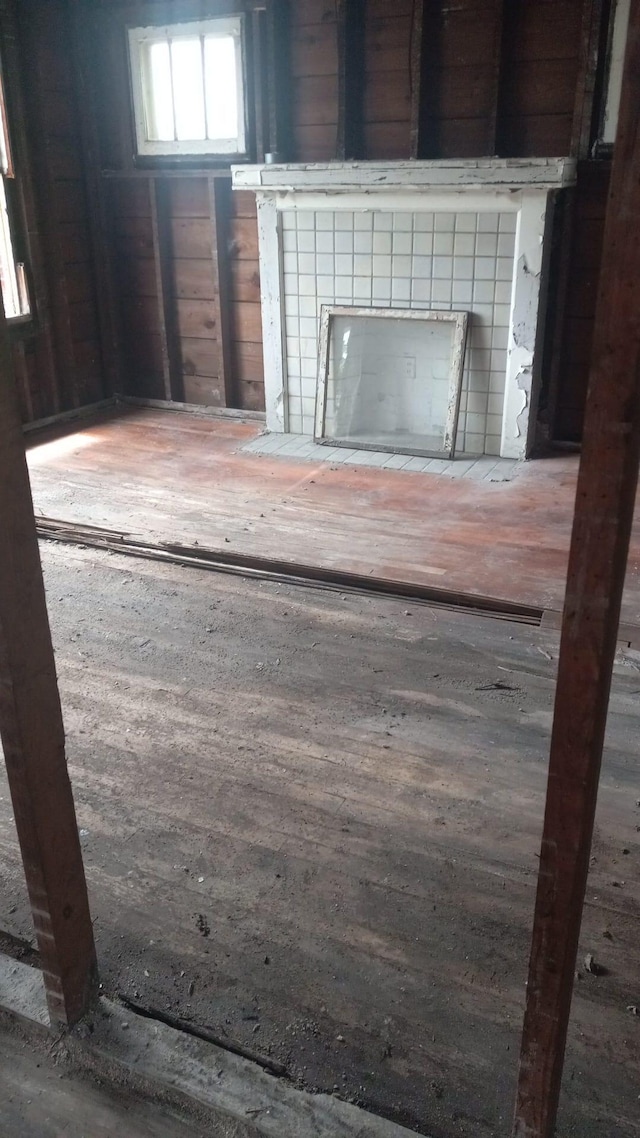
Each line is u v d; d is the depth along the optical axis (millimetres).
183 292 5195
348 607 2969
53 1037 1453
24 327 4906
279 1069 1423
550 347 4438
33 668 1225
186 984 1577
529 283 4082
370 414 4883
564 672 925
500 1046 1459
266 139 4688
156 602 3014
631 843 1900
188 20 4582
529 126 4188
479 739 2264
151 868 1844
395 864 1853
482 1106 1363
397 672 2576
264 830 1950
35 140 4789
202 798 2053
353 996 1553
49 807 1307
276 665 2619
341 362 4680
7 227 4715
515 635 2770
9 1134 1333
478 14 4059
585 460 836
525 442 4344
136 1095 1374
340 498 3889
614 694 2451
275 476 4191
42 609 1223
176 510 3762
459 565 3199
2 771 2162
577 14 3906
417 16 4137
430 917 1718
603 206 4129
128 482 4121
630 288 766
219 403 5340
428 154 4426
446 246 4207
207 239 4984
